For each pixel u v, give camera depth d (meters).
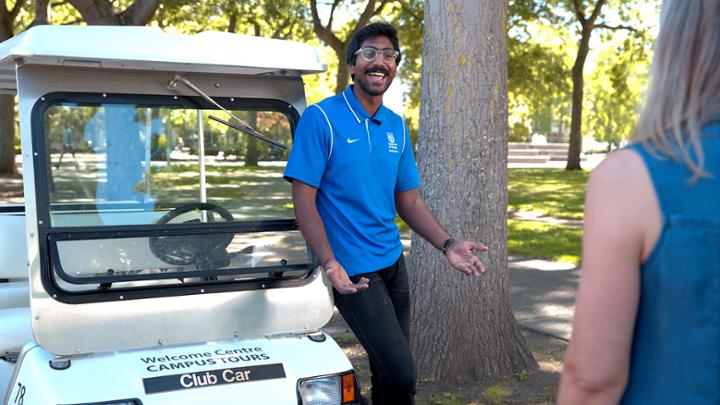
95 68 3.02
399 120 3.27
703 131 1.18
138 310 2.98
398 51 3.10
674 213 1.17
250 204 3.28
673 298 1.18
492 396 4.35
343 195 3.08
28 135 2.90
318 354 3.13
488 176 4.46
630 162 1.23
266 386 2.91
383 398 3.13
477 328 4.57
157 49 2.95
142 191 3.11
